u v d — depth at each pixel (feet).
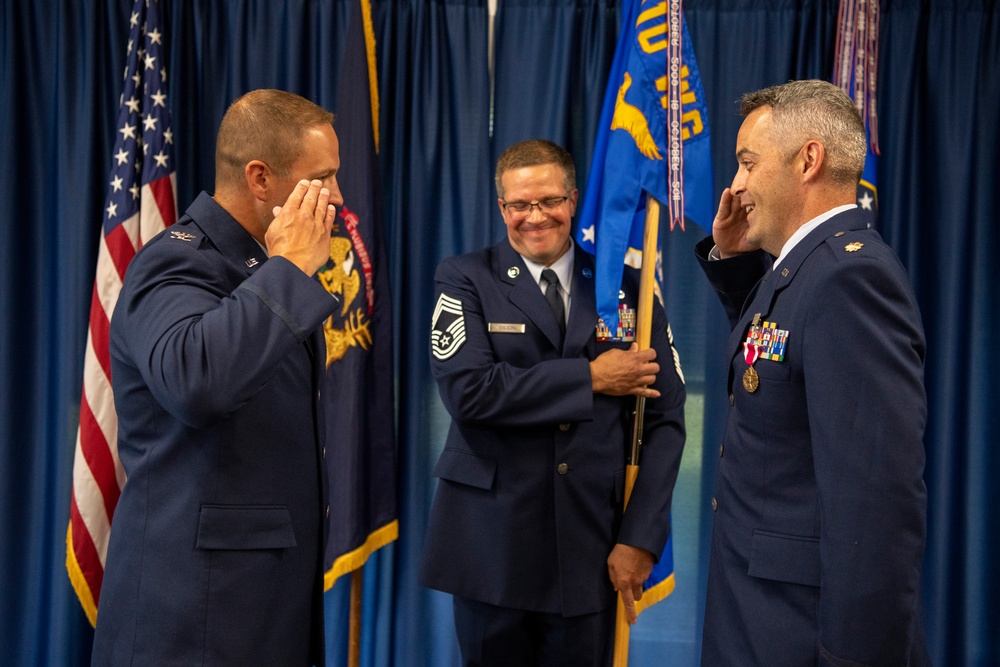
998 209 9.11
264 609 4.64
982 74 9.06
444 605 9.12
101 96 8.93
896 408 3.99
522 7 9.04
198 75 9.02
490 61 9.23
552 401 6.16
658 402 6.72
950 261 8.95
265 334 4.14
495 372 6.29
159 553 4.53
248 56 8.93
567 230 6.66
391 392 8.64
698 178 7.13
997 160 9.11
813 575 4.39
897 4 9.05
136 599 4.55
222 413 4.07
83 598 8.16
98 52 8.86
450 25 9.04
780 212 4.83
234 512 4.56
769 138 4.81
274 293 4.23
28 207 8.96
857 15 8.30
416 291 8.97
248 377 4.08
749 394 4.73
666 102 7.02
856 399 4.03
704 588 9.21
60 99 8.84
